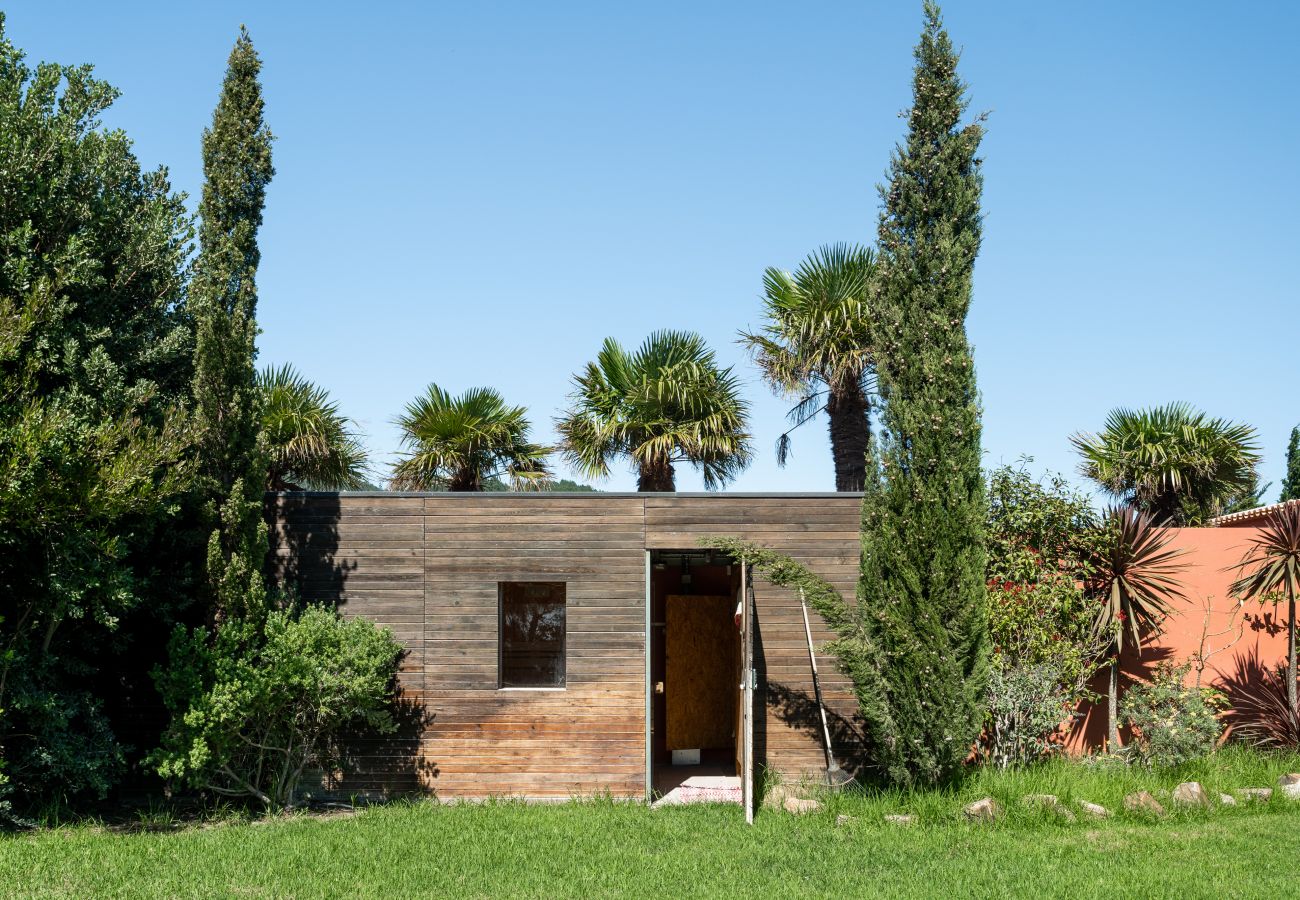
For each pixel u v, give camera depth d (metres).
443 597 12.08
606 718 11.87
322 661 10.85
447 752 11.88
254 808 11.28
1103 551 12.16
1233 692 12.83
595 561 12.09
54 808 10.39
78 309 11.14
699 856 8.88
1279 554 12.48
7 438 9.44
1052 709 11.53
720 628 15.64
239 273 11.97
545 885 8.04
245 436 11.52
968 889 7.86
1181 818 10.05
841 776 11.65
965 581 10.53
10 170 10.38
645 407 19.28
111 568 10.23
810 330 18.28
